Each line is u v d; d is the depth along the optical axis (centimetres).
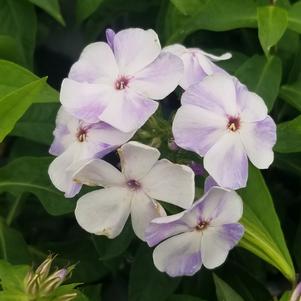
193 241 20
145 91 20
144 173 19
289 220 27
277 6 24
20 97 19
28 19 26
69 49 28
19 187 24
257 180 21
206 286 26
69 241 26
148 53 20
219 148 20
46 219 28
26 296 19
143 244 24
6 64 21
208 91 20
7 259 24
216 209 20
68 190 20
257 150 20
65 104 20
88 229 20
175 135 19
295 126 22
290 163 24
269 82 24
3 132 20
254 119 20
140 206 20
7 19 26
